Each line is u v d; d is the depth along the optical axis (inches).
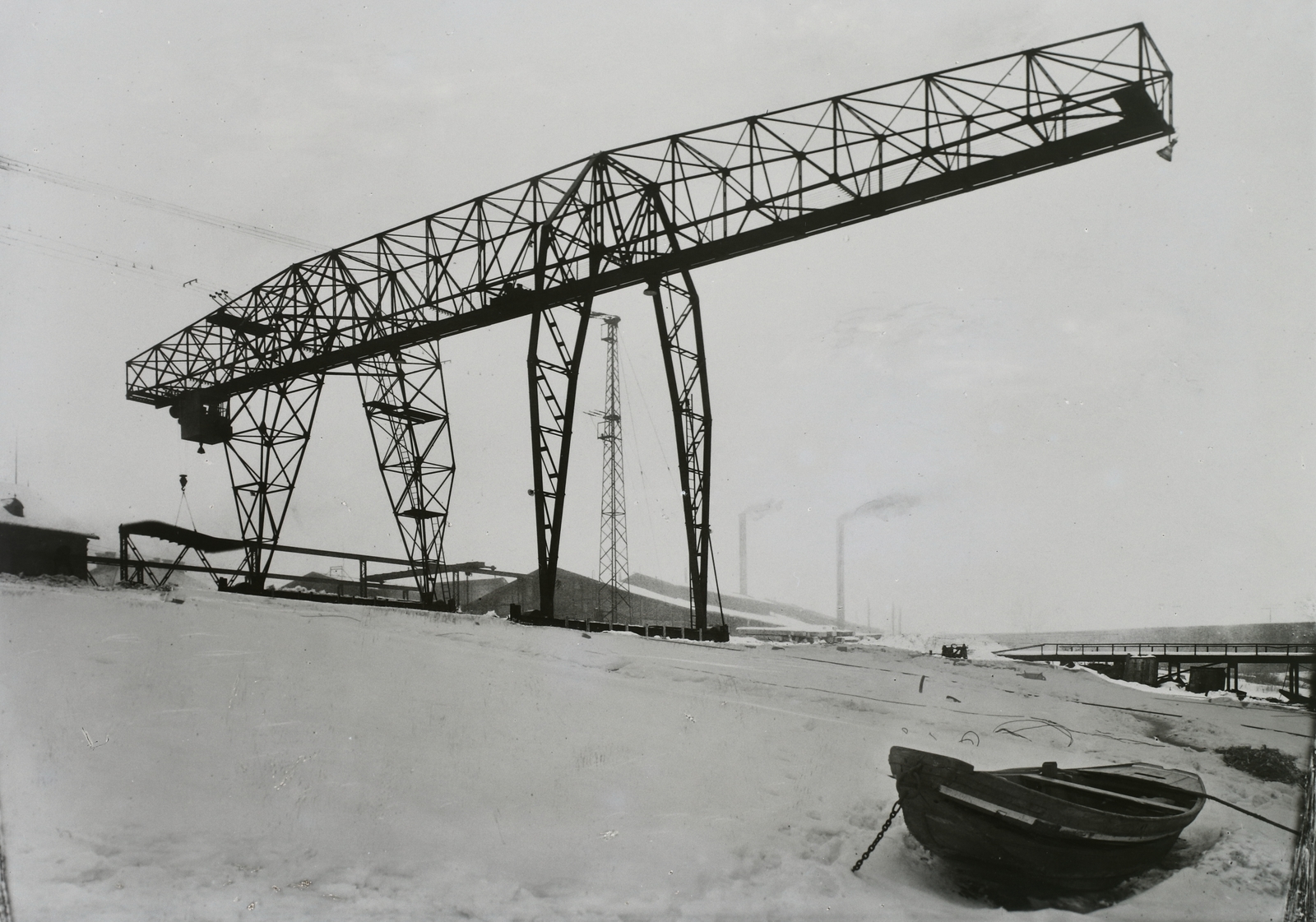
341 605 1339.8
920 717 733.3
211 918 314.7
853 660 1216.8
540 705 641.6
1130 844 418.0
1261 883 430.3
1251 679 1990.7
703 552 1539.1
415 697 619.8
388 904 339.9
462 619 1261.1
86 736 462.9
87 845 356.2
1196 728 776.9
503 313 1464.1
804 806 487.5
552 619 1411.2
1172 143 1134.4
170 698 539.8
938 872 425.1
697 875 392.2
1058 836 393.1
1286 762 647.1
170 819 387.2
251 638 761.6
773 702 752.3
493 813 434.6
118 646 654.5
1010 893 414.0
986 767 585.0
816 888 388.2
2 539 1085.8
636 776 506.9
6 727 464.8
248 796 417.7
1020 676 1206.3
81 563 1179.3
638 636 1347.2
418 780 461.1
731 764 546.3
